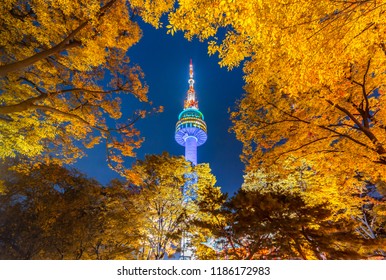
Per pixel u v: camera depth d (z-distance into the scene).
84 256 18.52
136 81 14.02
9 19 10.08
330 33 5.80
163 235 19.41
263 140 12.90
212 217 13.47
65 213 17.41
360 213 18.64
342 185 12.96
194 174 22.56
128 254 19.72
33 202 17.16
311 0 5.38
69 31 11.09
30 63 9.63
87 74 13.64
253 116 12.57
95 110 14.41
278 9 5.40
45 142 14.80
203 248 16.09
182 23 6.08
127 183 20.91
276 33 5.68
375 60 9.41
